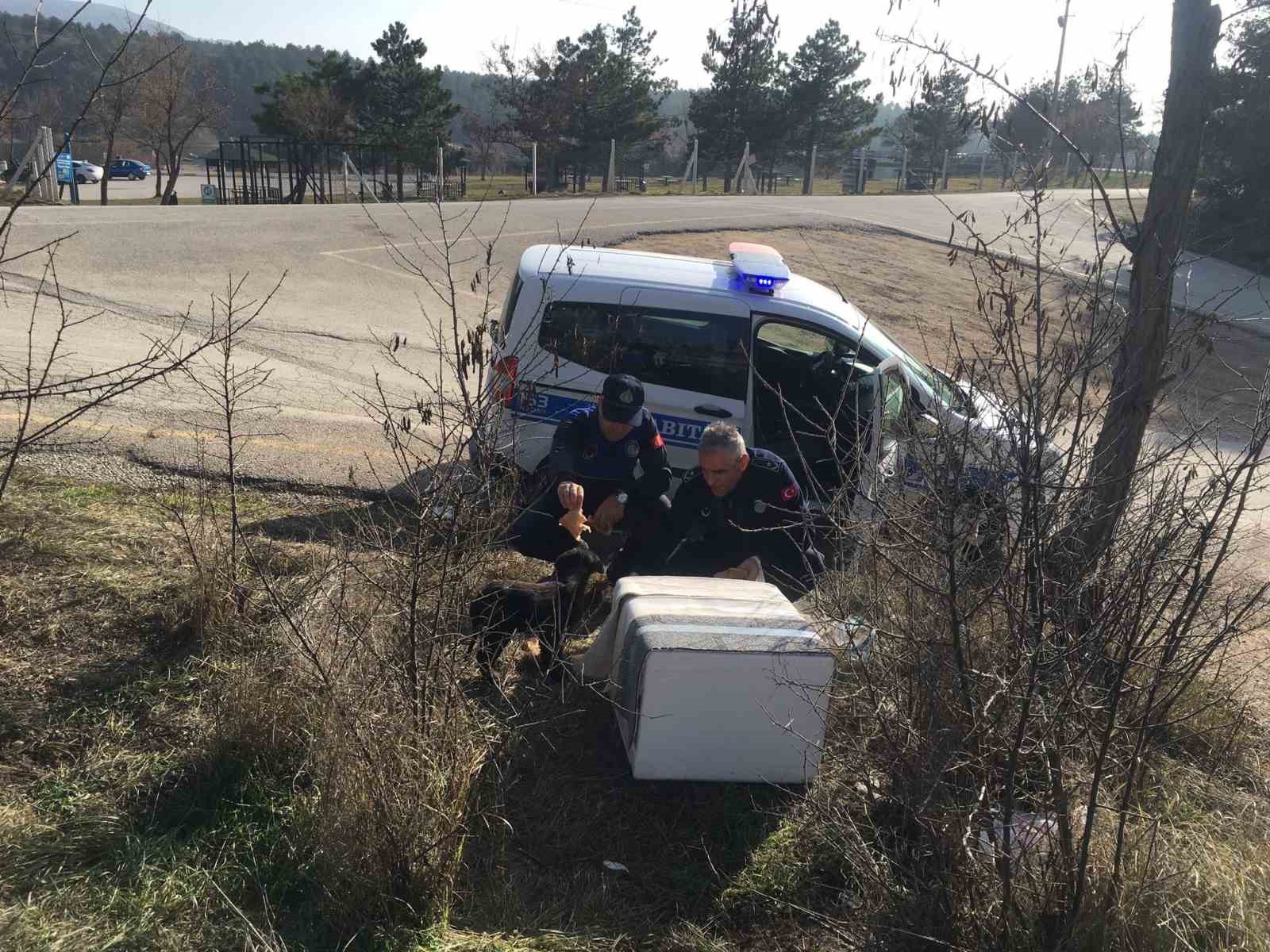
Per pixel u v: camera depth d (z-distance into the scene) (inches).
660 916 121.2
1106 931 107.7
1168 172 166.9
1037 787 118.5
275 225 699.4
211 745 132.9
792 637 132.5
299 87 1846.7
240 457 262.7
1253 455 110.7
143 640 159.0
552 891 122.7
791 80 2081.7
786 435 241.3
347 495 245.6
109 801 124.5
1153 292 163.6
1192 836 130.3
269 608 161.3
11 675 145.3
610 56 2068.2
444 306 553.9
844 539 138.3
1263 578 239.0
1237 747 165.5
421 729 122.4
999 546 114.3
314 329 455.5
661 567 182.4
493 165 2330.2
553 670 165.8
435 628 127.6
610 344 236.4
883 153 2260.1
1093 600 114.0
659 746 129.6
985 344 611.2
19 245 518.9
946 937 109.2
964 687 110.3
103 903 108.2
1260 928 111.7
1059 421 117.4
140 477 235.9
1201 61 165.5
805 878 128.5
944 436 114.7
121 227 620.7
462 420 132.2
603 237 776.9
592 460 188.5
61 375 314.3
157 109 1496.1
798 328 241.0
